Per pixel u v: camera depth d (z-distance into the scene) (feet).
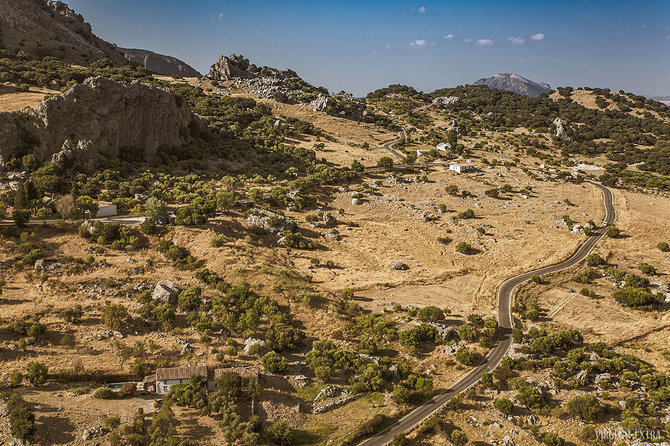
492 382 293.64
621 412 272.72
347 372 297.74
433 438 251.80
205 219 439.63
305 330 334.65
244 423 241.35
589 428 256.93
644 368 308.81
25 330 281.13
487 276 449.48
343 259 457.27
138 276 354.95
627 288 412.77
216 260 392.06
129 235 394.52
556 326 367.45
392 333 333.01
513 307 392.06
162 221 429.38
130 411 246.47
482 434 255.91
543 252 503.61
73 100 504.02
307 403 270.26
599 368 303.27
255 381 270.67
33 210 411.34
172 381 263.70
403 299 395.75
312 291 381.19
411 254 480.23
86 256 364.79
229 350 293.84
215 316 324.80
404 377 296.92
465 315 377.09
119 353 282.56
